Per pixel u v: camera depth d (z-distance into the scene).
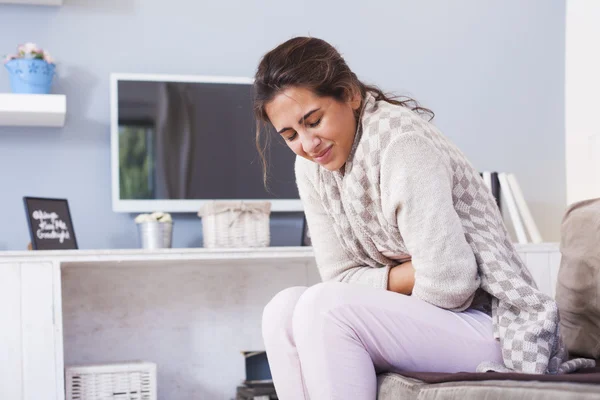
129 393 2.79
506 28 3.54
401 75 3.44
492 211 1.47
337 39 3.40
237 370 3.24
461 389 1.10
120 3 3.23
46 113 2.92
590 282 1.67
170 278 3.21
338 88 1.39
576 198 3.48
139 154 3.14
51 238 2.90
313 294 1.35
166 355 3.19
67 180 3.12
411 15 3.47
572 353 1.72
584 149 3.44
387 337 1.35
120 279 3.16
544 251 3.06
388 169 1.37
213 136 3.21
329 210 1.57
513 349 1.32
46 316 2.65
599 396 0.87
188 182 3.17
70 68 3.16
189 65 3.27
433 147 1.37
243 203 2.98
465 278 1.35
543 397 0.94
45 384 2.63
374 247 1.55
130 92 3.15
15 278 2.63
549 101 3.55
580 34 3.48
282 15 3.36
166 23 3.26
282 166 3.24
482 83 3.51
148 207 3.13
